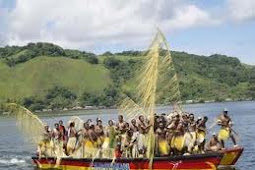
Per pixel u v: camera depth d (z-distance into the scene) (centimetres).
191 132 2359
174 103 2502
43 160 2816
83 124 2661
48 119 10012
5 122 12019
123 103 2747
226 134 2520
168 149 2291
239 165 2825
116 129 2506
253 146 3759
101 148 2548
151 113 2272
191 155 2166
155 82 2303
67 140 2778
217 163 2144
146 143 2314
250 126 6191
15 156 3800
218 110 10956
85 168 2523
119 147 2464
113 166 2373
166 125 2344
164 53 2334
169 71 2377
